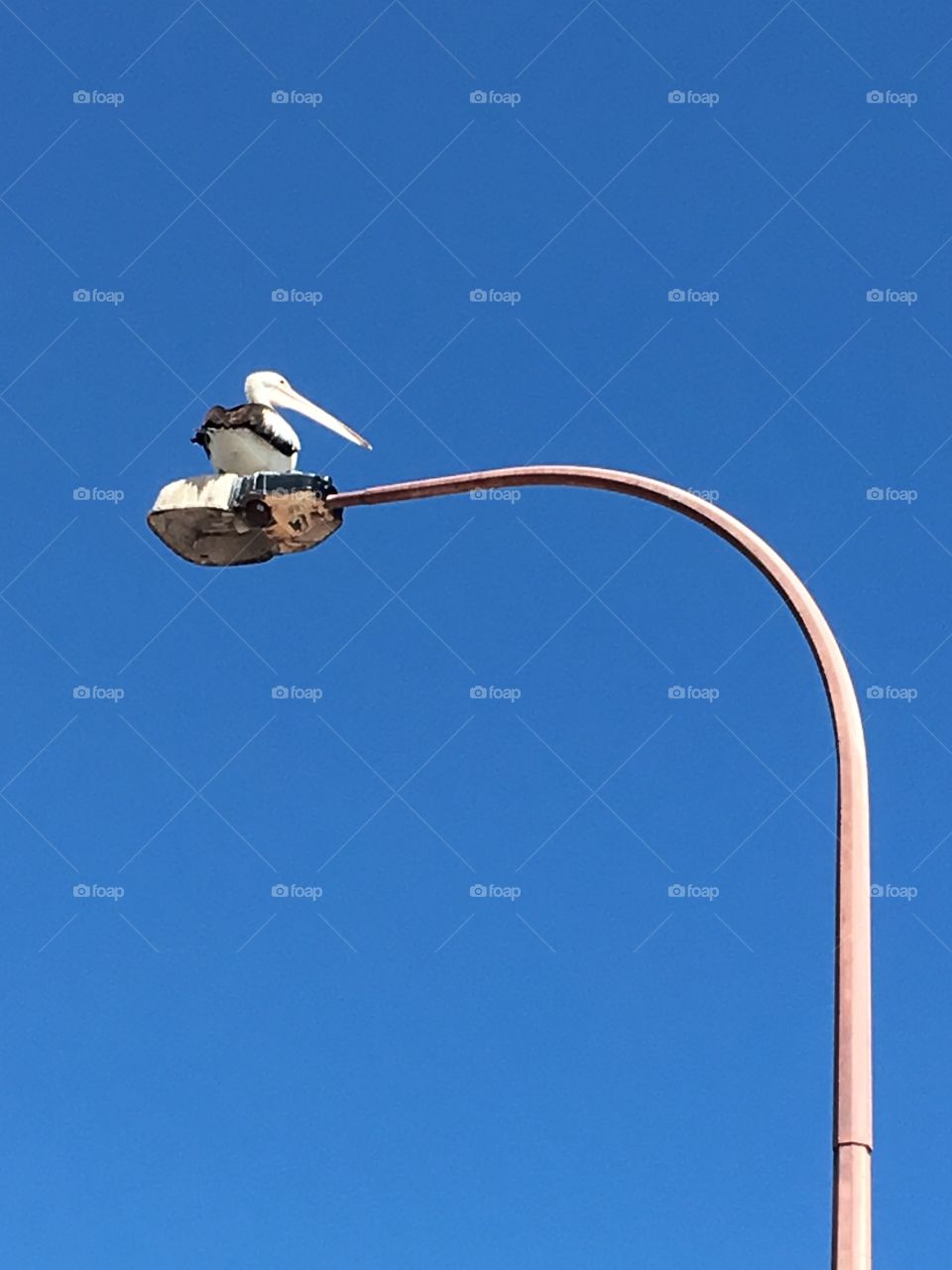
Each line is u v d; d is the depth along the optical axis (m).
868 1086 7.66
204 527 10.39
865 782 8.27
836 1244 7.43
